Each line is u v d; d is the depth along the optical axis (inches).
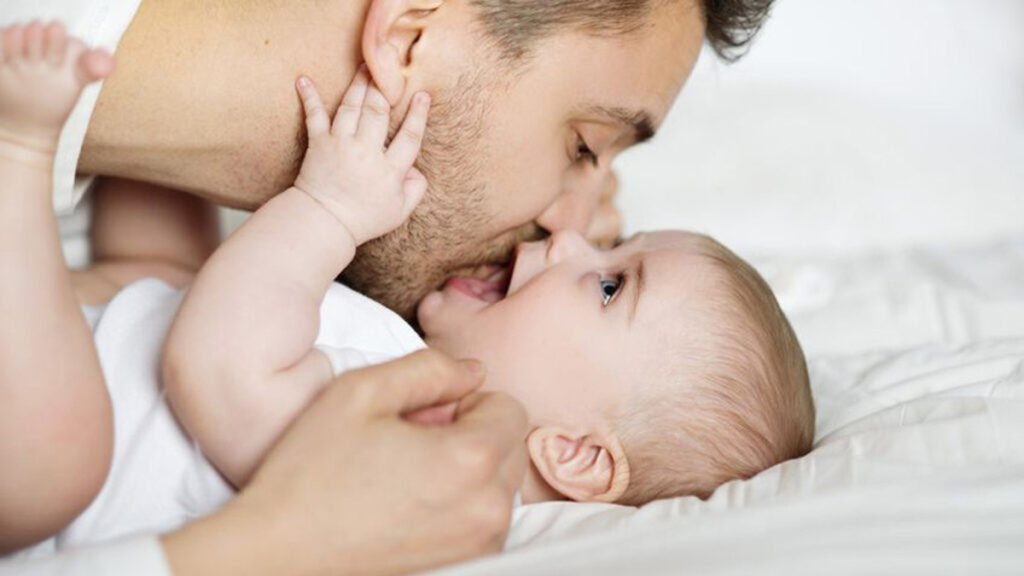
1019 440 40.6
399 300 53.9
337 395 36.4
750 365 49.4
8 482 34.5
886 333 61.7
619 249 52.8
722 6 51.1
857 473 39.9
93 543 35.7
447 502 35.5
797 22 100.0
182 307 39.4
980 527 33.4
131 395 40.8
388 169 43.7
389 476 34.9
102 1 40.6
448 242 51.2
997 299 62.8
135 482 39.1
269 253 40.7
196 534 33.2
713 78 91.2
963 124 92.6
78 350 35.5
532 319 49.4
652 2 46.9
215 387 37.9
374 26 43.8
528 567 33.8
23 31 32.8
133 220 56.7
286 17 44.9
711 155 83.9
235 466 38.3
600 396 48.3
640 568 32.2
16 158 34.1
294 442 35.4
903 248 75.3
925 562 31.0
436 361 38.7
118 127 45.1
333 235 42.2
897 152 84.6
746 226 76.7
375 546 34.4
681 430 48.1
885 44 99.4
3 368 33.9
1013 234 77.0
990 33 99.2
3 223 34.0
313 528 33.8
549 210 53.1
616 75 47.8
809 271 67.9
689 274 50.9
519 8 45.3
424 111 45.4
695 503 40.7
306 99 44.9
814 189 80.4
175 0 43.9
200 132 46.2
